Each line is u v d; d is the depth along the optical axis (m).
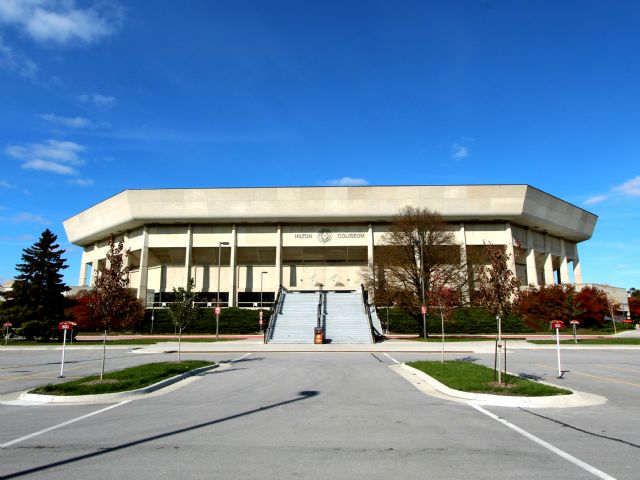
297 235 56.97
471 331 45.03
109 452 6.82
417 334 44.81
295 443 7.29
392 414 9.56
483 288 13.84
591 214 66.56
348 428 8.31
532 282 59.06
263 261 59.50
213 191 54.31
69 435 7.88
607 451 6.80
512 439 7.51
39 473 5.86
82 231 65.44
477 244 56.28
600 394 12.16
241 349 29.05
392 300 40.19
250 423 8.75
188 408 10.32
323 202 54.25
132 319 15.52
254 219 55.19
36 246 40.09
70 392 11.80
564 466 6.09
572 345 30.84
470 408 10.21
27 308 37.81
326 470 5.94
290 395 12.08
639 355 24.66
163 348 29.69
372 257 55.62
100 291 14.91
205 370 17.89
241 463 6.25
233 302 55.34
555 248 67.19
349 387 13.50
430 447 7.04
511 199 53.84
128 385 12.73
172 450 6.91
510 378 13.59
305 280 58.91
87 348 31.98
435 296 32.91
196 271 59.62
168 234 57.31
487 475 5.73
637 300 68.12
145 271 56.34
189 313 20.33
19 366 20.64
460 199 53.91
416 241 40.00
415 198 53.81
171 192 54.41
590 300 47.25
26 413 9.87
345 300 43.28
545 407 10.31
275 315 38.53
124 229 60.03
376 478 5.64
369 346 30.66
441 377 13.91
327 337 34.25
